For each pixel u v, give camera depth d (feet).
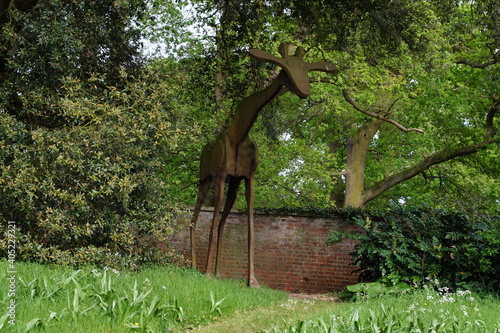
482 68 58.59
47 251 28.04
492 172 64.64
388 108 61.77
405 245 32.71
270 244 45.03
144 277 27.50
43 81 33.19
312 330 17.95
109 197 31.12
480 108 59.88
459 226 33.19
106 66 38.22
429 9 43.50
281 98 64.75
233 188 37.14
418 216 35.76
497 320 21.42
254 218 45.83
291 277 44.04
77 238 29.71
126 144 31.35
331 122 69.51
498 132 59.82
